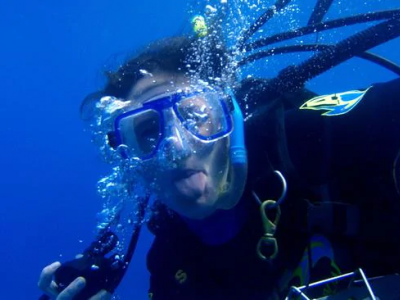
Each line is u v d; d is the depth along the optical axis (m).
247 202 0.51
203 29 0.58
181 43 0.57
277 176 0.48
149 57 0.57
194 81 0.54
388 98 0.43
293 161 0.47
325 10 0.67
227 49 0.58
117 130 0.52
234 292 0.52
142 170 0.51
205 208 0.49
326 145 0.45
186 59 0.56
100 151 0.58
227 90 0.49
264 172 0.49
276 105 0.49
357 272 0.40
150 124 0.51
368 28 0.45
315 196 0.47
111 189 0.57
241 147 0.47
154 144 0.51
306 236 0.48
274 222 0.47
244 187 0.48
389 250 0.45
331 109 0.46
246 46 0.63
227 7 0.59
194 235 0.55
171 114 0.48
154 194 0.52
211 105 0.49
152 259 0.59
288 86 0.49
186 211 0.50
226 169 0.49
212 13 0.58
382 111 0.42
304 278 0.47
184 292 0.56
